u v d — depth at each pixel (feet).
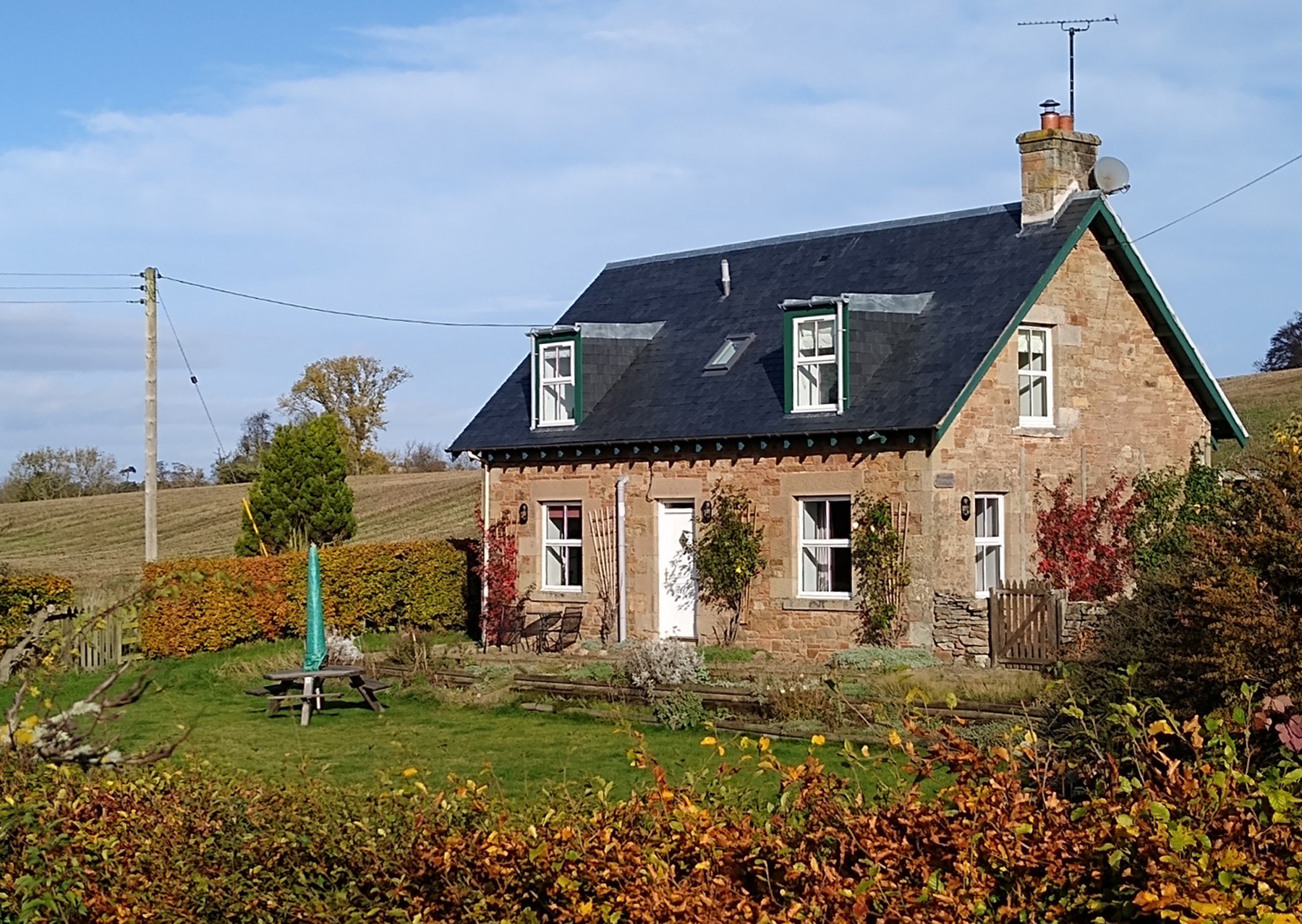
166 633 82.02
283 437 108.37
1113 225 78.13
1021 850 18.98
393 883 22.70
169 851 24.66
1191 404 84.43
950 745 21.62
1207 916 16.25
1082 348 78.02
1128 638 37.14
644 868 20.84
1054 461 76.33
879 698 54.90
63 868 24.27
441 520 168.04
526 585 89.04
